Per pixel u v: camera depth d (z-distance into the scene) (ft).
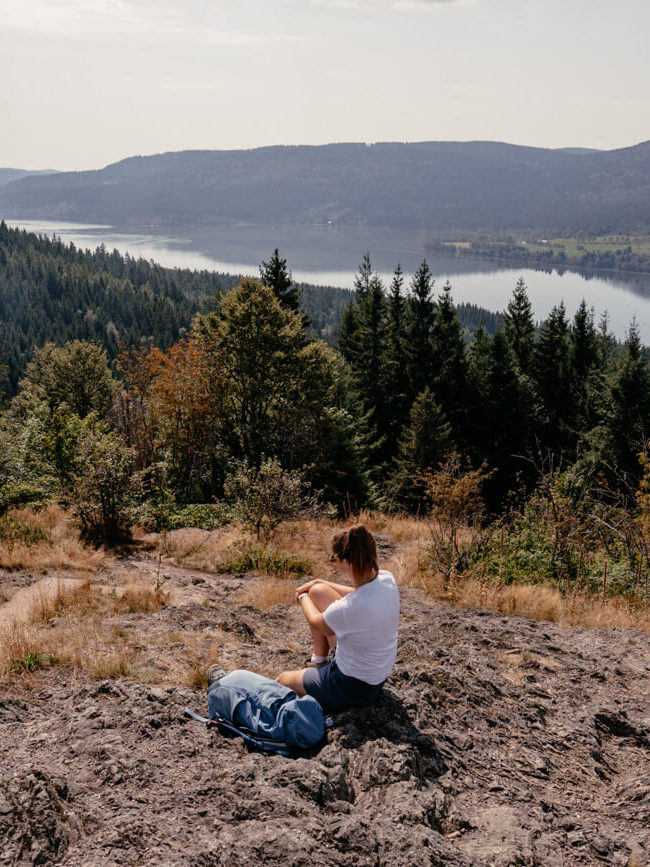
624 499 44.52
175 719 13.42
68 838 9.30
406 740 12.98
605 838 11.05
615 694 18.26
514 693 17.06
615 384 131.75
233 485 53.21
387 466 166.40
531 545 39.83
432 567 37.19
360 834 9.74
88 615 25.63
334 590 14.14
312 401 119.44
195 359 122.62
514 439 166.91
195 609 26.17
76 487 47.50
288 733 12.35
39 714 14.49
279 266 154.71
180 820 9.93
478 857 9.82
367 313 199.00
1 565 36.47
